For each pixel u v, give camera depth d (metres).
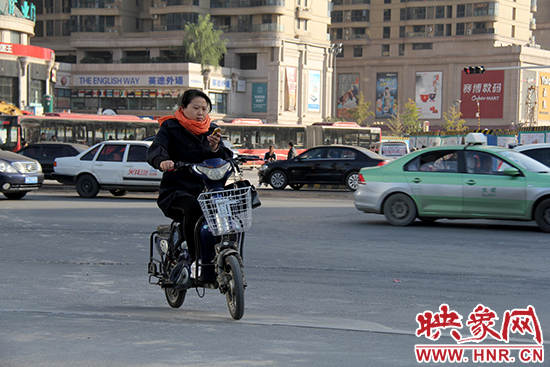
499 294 11.73
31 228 20.44
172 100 107.19
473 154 21.12
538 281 12.98
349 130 78.38
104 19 120.31
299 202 31.41
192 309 10.27
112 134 62.50
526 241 18.48
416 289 12.15
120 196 34.97
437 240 18.59
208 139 8.76
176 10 115.88
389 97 149.50
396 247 17.30
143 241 18.08
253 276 13.38
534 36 166.50
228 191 8.60
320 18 122.38
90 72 110.50
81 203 29.25
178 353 7.29
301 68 117.94
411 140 81.56
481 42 140.50
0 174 29.66
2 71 89.00
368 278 13.22
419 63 146.25
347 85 153.38
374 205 22.09
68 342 7.73
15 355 7.18
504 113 138.00
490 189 20.48
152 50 117.94
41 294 11.50
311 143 76.62
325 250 16.73
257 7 114.31
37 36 127.62
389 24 149.38
